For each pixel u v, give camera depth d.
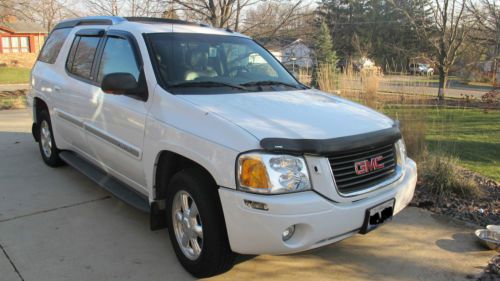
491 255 3.94
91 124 4.68
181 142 3.38
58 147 5.84
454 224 4.59
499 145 8.66
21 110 12.08
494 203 5.12
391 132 3.58
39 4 26.70
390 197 3.42
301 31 14.37
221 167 3.06
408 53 20.12
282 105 3.67
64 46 5.70
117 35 4.55
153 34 4.27
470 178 5.59
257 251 3.01
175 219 3.61
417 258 3.89
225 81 4.15
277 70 4.83
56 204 4.95
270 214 2.89
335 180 3.08
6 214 4.65
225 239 3.23
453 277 3.58
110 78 3.77
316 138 3.08
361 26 34.50
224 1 12.84
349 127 3.37
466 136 9.72
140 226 4.42
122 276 3.50
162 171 3.76
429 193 5.38
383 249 4.04
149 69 3.93
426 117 7.01
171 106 3.60
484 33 17.81
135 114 3.91
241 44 4.82
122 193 4.32
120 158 4.25
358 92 9.00
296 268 3.68
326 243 3.10
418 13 21.17
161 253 3.89
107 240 4.11
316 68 10.74
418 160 6.30
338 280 3.51
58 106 5.49
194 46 4.36
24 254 3.82
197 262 3.38
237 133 3.07
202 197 3.21
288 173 2.95
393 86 8.57
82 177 5.90
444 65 19.02
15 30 45.59
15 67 42.34
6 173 6.02
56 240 4.09
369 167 3.30
